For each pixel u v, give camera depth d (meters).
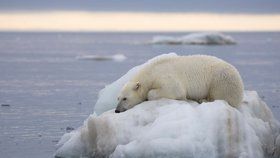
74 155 28.00
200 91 27.02
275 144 27.53
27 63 143.75
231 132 24.95
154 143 24.25
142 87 27.50
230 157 24.69
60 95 65.12
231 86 26.72
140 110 26.27
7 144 33.66
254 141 25.62
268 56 171.75
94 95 64.94
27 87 76.75
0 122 42.56
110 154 25.59
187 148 24.06
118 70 115.31
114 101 30.97
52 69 119.75
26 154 30.69
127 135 25.55
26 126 40.62
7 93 67.94
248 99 29.23
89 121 27.23
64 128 39.78
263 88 75.00
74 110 50.12
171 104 26.06
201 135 24.52
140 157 24.42
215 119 25.03
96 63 141.00
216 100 26.14
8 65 135.62
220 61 27.28
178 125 24.67
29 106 53.53
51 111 49.38
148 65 27.80
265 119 29.55
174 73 26.94
